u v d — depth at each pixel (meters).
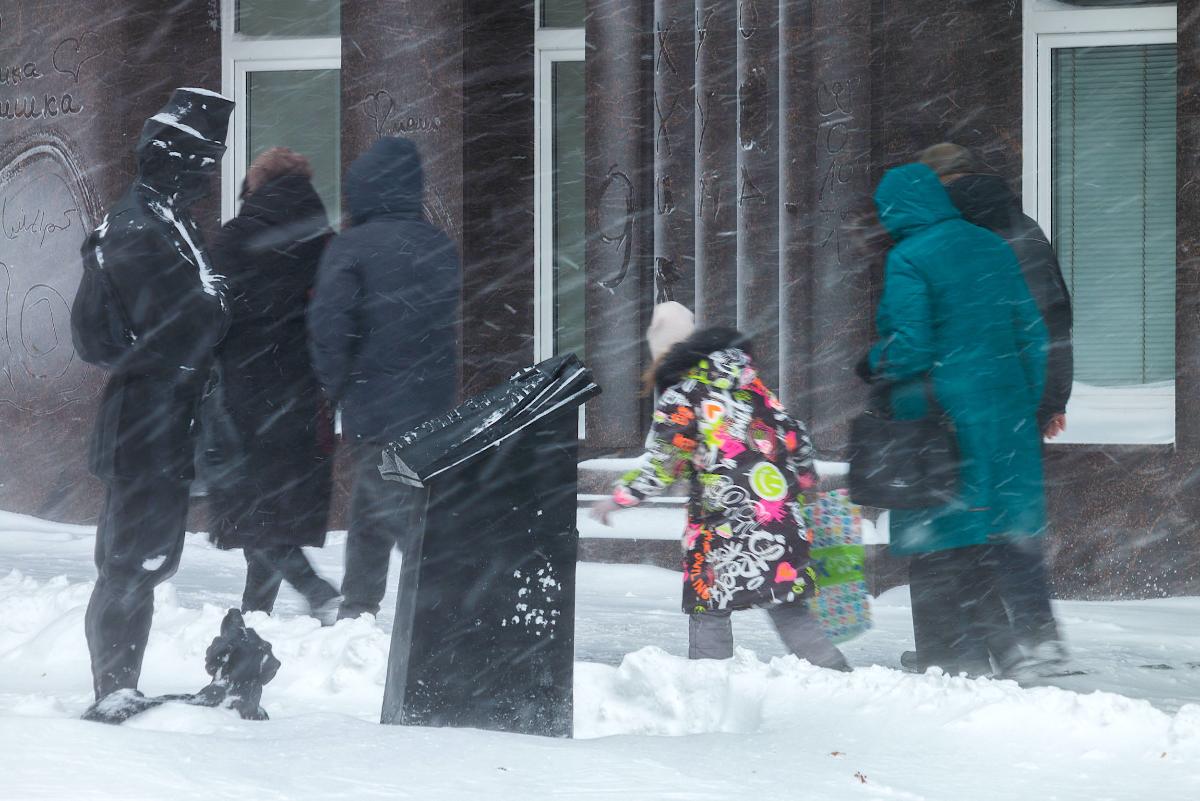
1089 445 33.28
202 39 42.56
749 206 34.38
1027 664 20.34
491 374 41.31
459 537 15.53
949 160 23.00
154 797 11.08
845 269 34.06
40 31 40.09
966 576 19.98
